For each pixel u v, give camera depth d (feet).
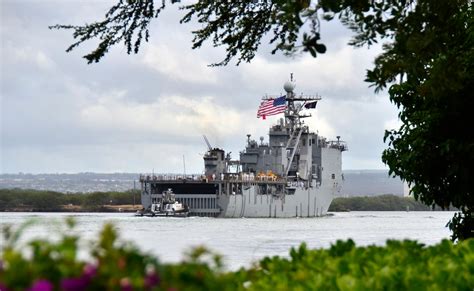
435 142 190.39
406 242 104.53
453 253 100.73
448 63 133.28
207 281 62.59
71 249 59.41
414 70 130.11
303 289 78.48
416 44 125.80
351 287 80.07
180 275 61.41
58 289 55.88
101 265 57.16
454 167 184.55
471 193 188.55
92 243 61.52
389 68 127.24
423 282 82.58
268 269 96.37
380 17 124.88
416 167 193.57
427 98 185.16
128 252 60.59
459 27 168.96
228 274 68.23
